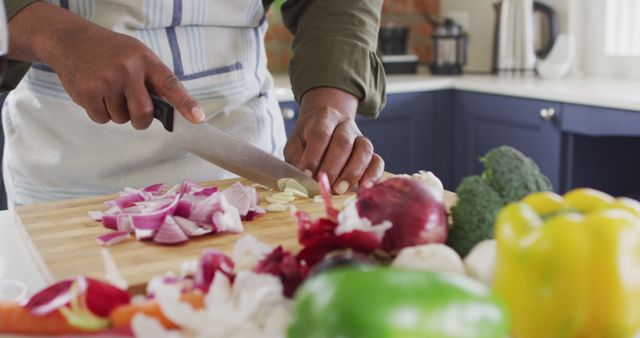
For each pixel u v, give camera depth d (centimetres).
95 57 91
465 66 289
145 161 116
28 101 118
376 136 246
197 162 118
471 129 249
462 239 64
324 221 65
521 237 51
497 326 44
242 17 121
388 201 64
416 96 250
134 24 112
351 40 120
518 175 65
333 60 118
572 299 49
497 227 54
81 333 53
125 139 115
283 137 135
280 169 102
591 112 202
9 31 95
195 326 52
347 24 121
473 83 244
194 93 118
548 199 57
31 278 81
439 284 43
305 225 64
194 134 97
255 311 55
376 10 126
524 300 50
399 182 66
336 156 103
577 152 217
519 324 51
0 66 67
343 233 62
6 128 125
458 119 254
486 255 57
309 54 120
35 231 88
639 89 212
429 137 255
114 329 52
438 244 61
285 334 50
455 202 67
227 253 80
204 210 86
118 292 55
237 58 122
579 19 262
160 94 92
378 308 42
